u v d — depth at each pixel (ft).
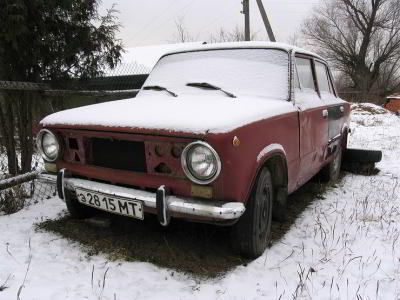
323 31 112.78
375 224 13.00
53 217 13.29
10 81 14.70
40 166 18.43
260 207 10.17
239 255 10.43
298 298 8.73
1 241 11.41
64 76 17.13
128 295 8.77
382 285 9.37
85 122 10.14
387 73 113.29
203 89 12.50
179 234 11.78
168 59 14.69
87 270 9.83
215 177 8.48
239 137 8.74
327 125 15.46
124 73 41.37
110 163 10.18
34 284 9.18
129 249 10.85
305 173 13.44
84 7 16.76
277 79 12.42
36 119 17.84
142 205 9.43
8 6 13.73
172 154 9.07
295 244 11.43
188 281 9.30
